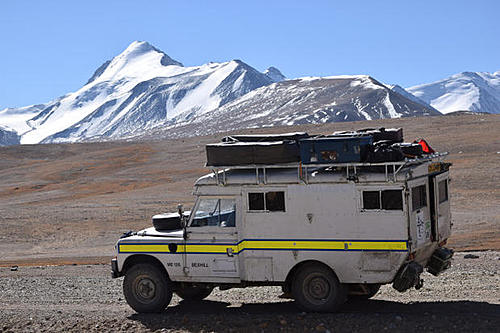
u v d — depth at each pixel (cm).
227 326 1016
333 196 1031
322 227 1040
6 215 4166
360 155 1001
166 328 1034
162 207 4091
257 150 1062
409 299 1187
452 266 1717
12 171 6950
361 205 1016
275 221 1070
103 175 6119
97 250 2947
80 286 1694
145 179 5628
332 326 976
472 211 3194
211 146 1091
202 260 1118
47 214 4109
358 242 1020
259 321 1029
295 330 971
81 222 3781
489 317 980
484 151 4994
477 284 1348
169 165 6369
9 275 2092
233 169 1120
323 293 1052
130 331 1034
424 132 6425
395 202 995
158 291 1152
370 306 1118
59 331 1059
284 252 1064
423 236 1040
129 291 1167
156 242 1148
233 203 1100
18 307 1355
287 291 1084
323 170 1052
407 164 1013
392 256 998
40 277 1980
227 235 1103
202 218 1122
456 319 972
